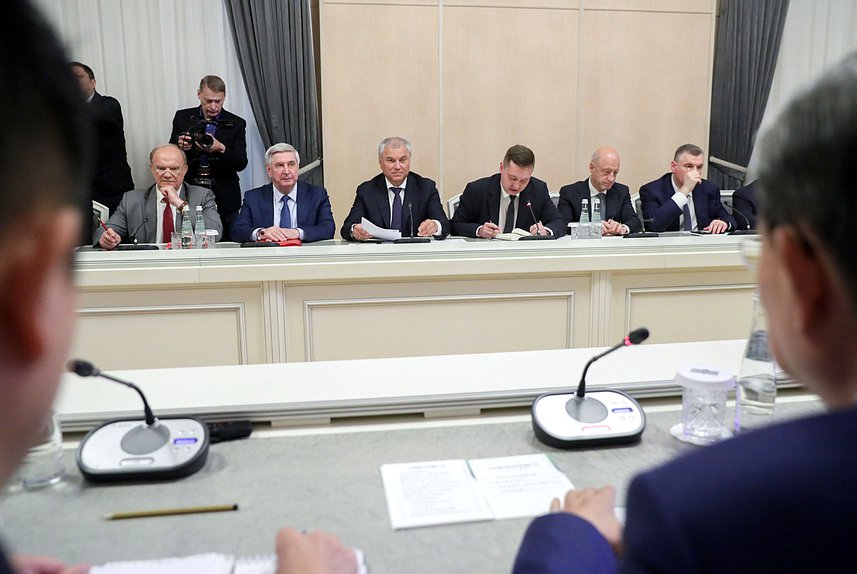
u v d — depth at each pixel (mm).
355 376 1294
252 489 906
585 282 2631
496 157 5137
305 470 961
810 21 5395
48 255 250
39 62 238
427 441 1059
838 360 380
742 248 516
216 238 3592
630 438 1029
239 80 4906
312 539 685
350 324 2529
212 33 4777
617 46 5129
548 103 5121
